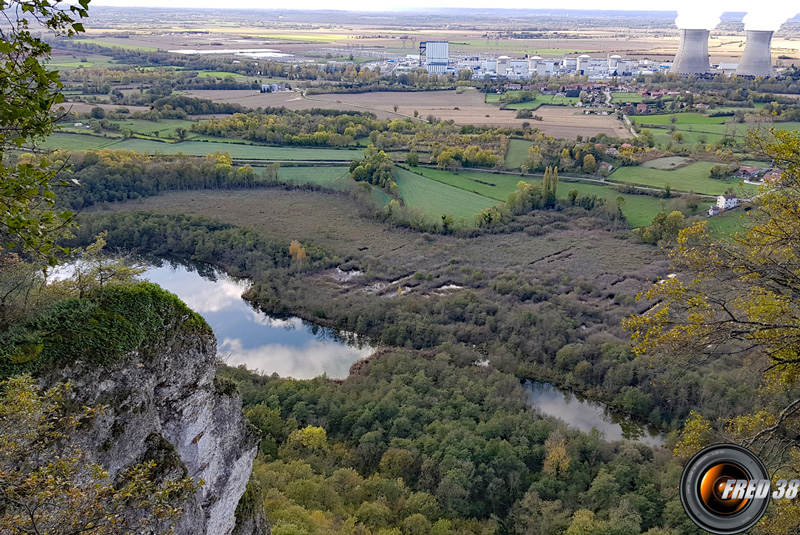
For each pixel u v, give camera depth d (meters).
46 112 13.74
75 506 14.52
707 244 19.92
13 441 14.59
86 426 18.02
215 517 23.22
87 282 22.47
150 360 20.59
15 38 12.57
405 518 40.53
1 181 13.37
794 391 42.03
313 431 48.06
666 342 19.44
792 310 18.66
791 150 18.08
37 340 18.34
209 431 22.98
